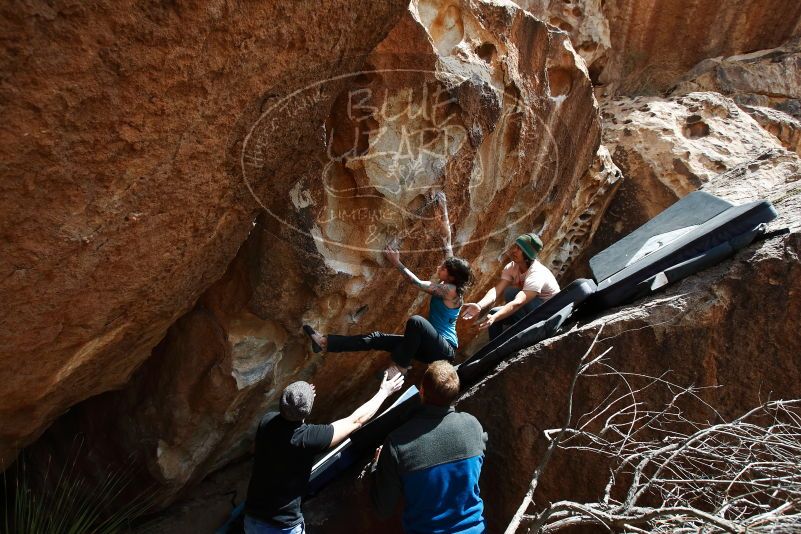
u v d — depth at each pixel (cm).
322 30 191
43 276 175
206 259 238
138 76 152
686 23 640
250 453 428
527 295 340
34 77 133
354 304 323
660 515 220
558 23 557
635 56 668
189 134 178
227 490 411
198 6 152
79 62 139
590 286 322
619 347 282
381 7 204
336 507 307
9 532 328
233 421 345
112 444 339
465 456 245
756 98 650
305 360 338
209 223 218
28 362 206
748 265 269
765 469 229
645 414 280
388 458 245
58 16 130
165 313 251
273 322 308
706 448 247
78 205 164
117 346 249
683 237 317
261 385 331
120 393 331
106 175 164
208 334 304
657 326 276
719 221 301
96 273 190
